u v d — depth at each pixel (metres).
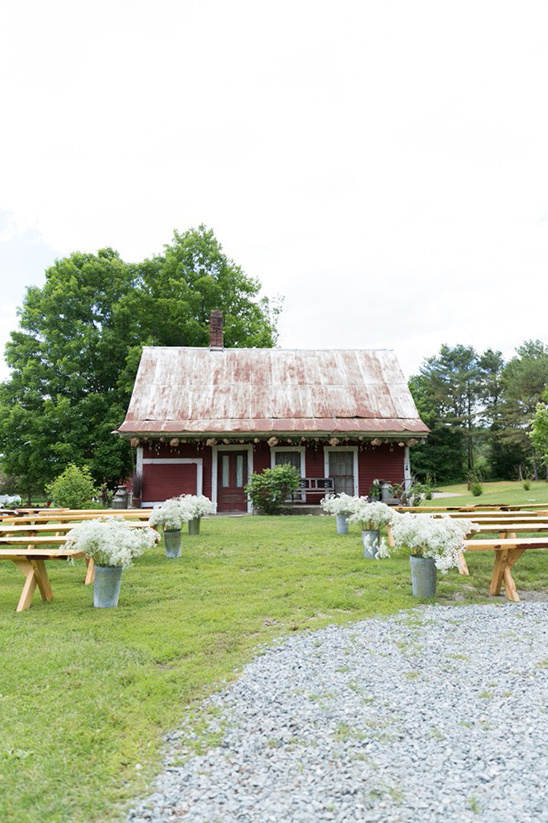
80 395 26.70
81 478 16.48
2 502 33.47
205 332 26.56
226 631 4.84
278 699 3.47
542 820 2.22
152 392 19.06
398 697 3.48
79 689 3.57
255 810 2.34
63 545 5.88
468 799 2.38
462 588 6.49
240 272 29.41
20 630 4.87
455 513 9.20
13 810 2.37
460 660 4.12
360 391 19.56
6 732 3.01
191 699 3.51
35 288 27.97
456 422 47.69
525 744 2.85
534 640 4.56
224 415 18.19
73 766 2.71
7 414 25.06
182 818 2.31
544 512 9.52
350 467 18.17
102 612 5.48
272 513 16.59
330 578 6.86
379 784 2.51
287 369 20.53
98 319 27.98
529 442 41.31
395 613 5.41
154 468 17.81
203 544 9.38
